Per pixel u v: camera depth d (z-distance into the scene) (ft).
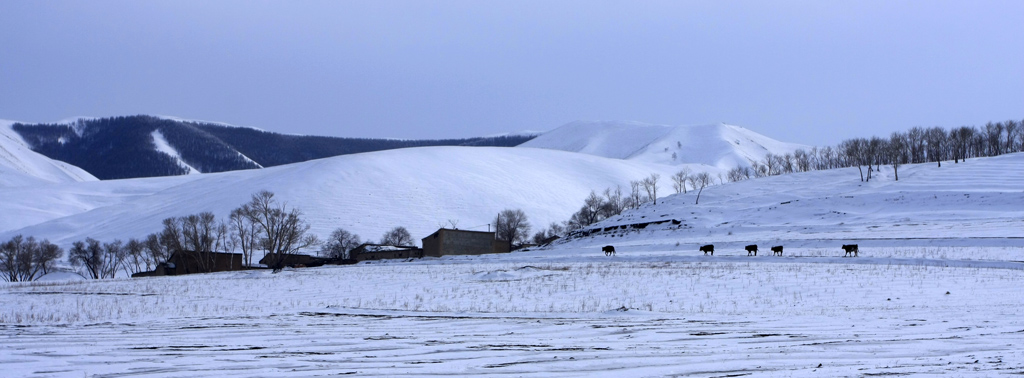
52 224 597.52
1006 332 52.85
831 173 450.71
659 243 281.54
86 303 108.58
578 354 45.70
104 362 44.11
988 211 294.05
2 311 96.73
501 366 41.96
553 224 581.12
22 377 39.83
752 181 456.45
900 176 409.90
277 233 356.38
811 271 147.84
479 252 348.59
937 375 37.04
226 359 44.96
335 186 617.21
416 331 58.75
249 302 108.27
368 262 267.39
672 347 48.42
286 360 44.52
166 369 41.68
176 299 115.75
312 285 150.10
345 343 51.72
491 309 91.25
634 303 97.81
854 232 260.42
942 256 178.50
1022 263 148.66
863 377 37.09
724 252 227.20
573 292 118.62
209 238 370.73
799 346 47.98
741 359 43.19
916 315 69.05
